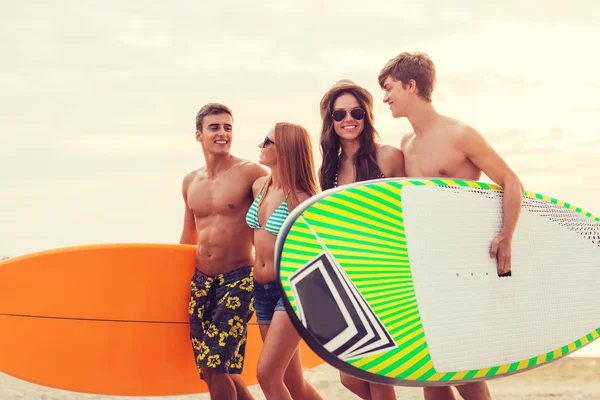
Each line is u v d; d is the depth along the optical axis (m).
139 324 5.16
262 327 4.31
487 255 4.11
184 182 5.11
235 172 4.84
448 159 4.11
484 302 4.07
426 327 3.91
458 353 3.96
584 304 4.36
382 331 3.82
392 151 4.26
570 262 4.37
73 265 5.17
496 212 4.17
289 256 3.69
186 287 5.14
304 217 3.78
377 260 3.86
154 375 5.17
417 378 3.88
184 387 5.21
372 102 4.20
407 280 3.91
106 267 5.16
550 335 4.23
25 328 5.20
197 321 4.93
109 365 5.17
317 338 3.68
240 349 4.83
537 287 4.23
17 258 5.23
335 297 3.74
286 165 4.15
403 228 3.96
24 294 5.20
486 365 4.03
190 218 5.22
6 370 5.21
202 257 4.90
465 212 4.09
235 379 4.95
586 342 4.34
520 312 4.16
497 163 4.10
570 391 7.15
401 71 4.13
